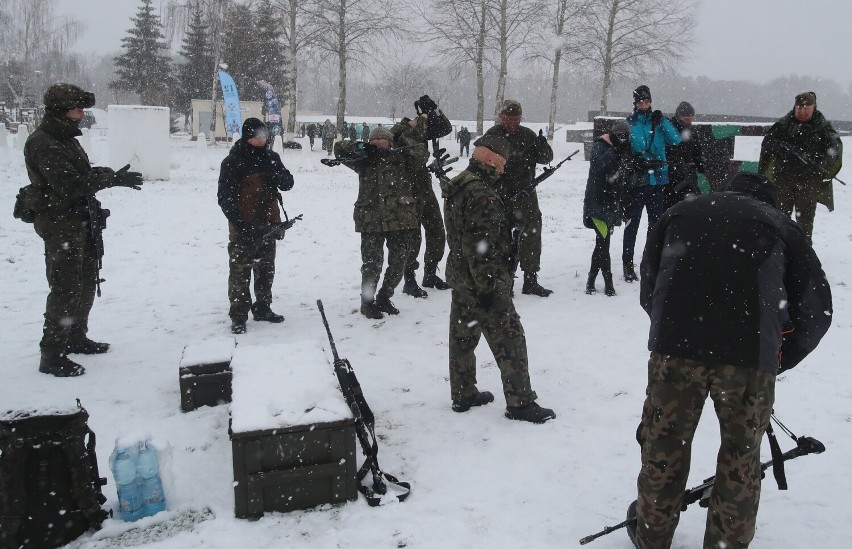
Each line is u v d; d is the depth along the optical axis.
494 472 3.66
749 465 2.59
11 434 2.95
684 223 2.78
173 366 5.33
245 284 6.05
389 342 5.77
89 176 4.91
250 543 3.09
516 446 3.93
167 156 18.53
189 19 45.59
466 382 4.38
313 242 9.99
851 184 14.64
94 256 5.34
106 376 5.12
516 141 6.46
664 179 7.04
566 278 7.64
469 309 4.25
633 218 7.20
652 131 6.92
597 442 3.95
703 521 3.17
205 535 3.14
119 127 18.03
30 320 6.48
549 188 18.31
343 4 35.81
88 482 3.14
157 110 18.25
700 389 2.65
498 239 4.00
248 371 3.79
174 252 9.42
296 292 7.42
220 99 46.28
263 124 5.91
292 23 37.81
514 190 6.58
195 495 3.49
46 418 2.99
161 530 3.20
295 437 3.28
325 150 36.03
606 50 37.94
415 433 4.14
